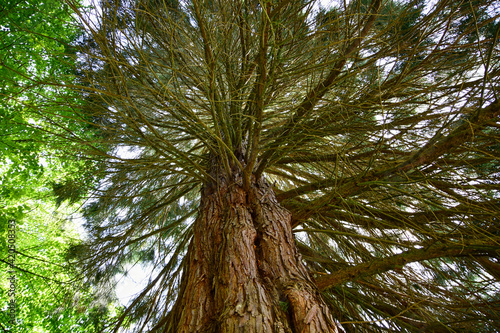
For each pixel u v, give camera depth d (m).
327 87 2.28
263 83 1.83
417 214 2.47
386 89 2.49
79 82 2.47
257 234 2.18
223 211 2.38
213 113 1.97
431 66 2.47
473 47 2.31
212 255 2.06
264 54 1.74
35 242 3.99
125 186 3.44
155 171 3.55
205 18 2.15
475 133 1.82
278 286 1.76
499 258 2.01
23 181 3.43
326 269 3.06
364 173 2.25
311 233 3.38
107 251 3.37
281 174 3.87
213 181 2.72
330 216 2.86
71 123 3.08
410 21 2.44
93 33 1.86
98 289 3.53
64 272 3.56
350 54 2.10
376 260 2.00
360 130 2.61
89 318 3.71
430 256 1.94
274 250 2.00
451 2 2.00
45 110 2.11
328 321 1.56
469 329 2.28
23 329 5.08
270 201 2.49
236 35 2.89
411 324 2.35
